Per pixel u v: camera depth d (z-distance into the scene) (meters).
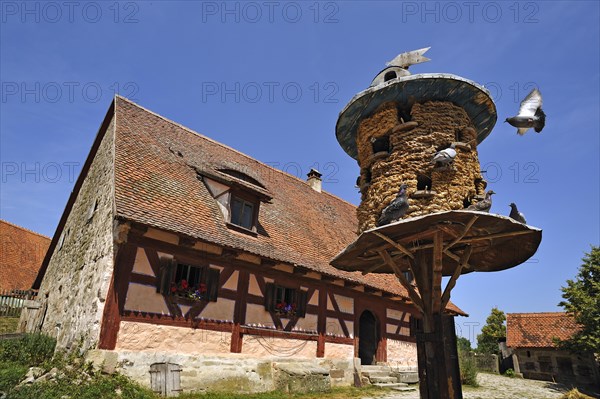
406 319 16.06
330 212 17.70
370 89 7.87
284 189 16.34
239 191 11.04
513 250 7.24
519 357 23.73
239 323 10.08
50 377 7.43
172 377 8.45
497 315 38.97
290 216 14.09
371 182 8.03
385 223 6.61
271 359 10.56
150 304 8.61
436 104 7.82
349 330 13.13
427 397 6.27
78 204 13.73
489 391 14.58
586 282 18.23
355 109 8.35
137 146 10.91
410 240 6.72
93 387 7.06
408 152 7.53
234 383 9.55
